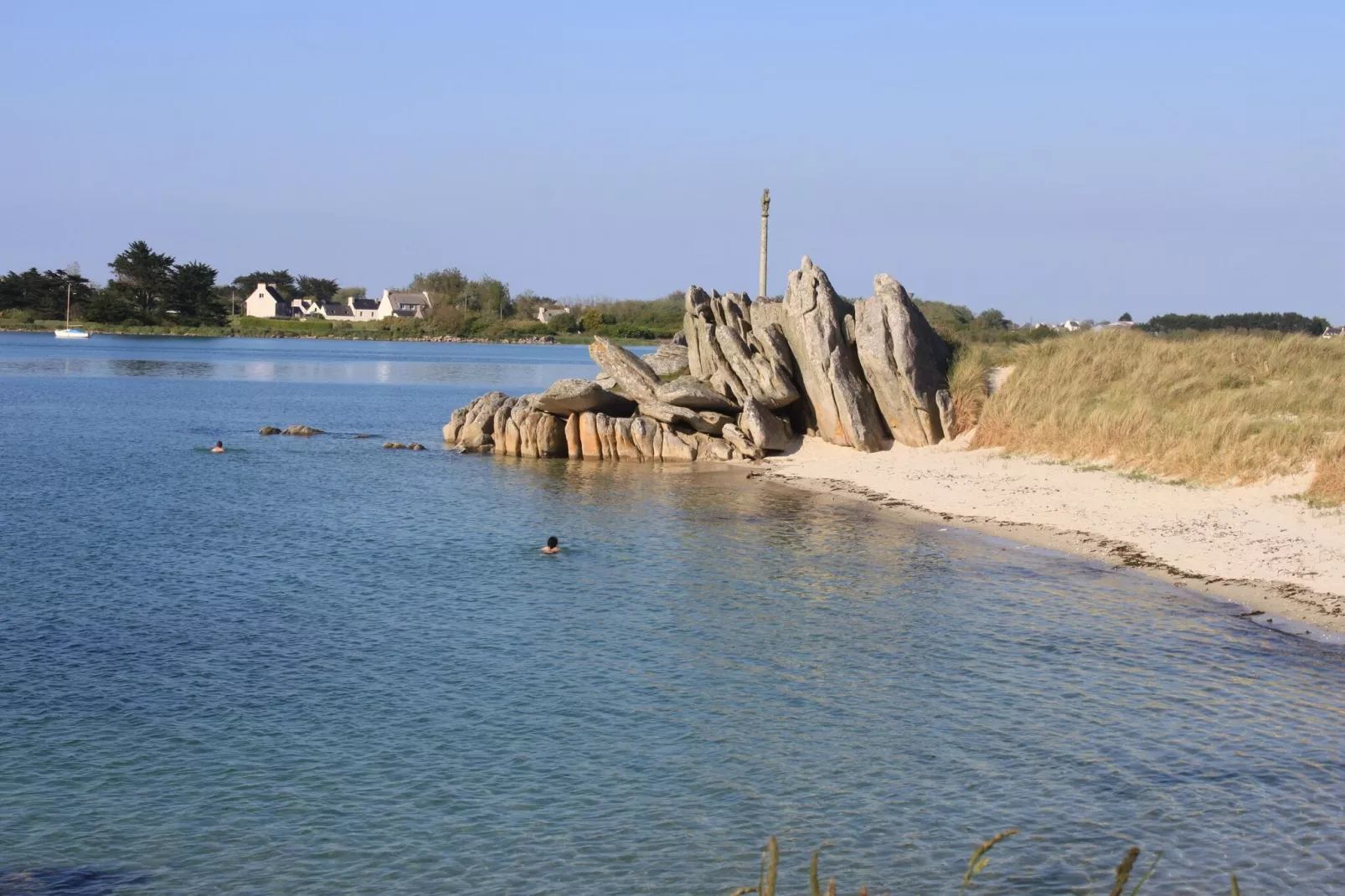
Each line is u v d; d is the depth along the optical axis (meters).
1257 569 29.50
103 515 39.69
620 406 58.72
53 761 18.48
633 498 43.94
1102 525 35.53
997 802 17.17
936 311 110.56
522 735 19.72
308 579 30.64
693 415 55.31
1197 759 18.55
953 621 26.38
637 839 16.14
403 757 18.81
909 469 47.19
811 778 18.03
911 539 35.59
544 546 34.91
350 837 16.16
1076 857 15.55
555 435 57.91
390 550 34.34
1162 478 38.91
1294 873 15.05
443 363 165.88
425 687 22.03
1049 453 45.22
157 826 16.42
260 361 160.25
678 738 19.62
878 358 50.50
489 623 26.41
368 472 51.59
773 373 54.59
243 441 64.00
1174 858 15.45
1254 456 36.56
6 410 80.75
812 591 29.19
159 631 25.53
